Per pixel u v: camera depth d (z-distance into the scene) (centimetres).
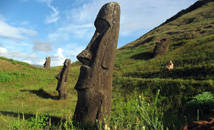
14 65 2231
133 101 795
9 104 1080
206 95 577
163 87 988
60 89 1277
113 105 788
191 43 2823
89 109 516
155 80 1118
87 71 526
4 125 464
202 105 523
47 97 1348
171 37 4062
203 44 2434
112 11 559
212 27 3694
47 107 957
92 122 500
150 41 4706
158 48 3077
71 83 1847
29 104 1087
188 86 879
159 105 726
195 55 1988
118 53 4506
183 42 3173
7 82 1762
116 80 1484
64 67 1330
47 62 2638
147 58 3141
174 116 441
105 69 544
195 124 179
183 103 742
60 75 1309
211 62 1492
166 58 2500
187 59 1922
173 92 883
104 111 521
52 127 454
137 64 2759
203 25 4125
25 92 1390
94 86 523
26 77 1969
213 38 2548
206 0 6856
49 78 2023
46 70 2398
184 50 2595
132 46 5128
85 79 526
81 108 528
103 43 536
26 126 440
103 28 557
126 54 4047
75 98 1308
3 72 1928
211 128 161
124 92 1145
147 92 1000
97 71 528
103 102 520
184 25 5097
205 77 1120
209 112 504
